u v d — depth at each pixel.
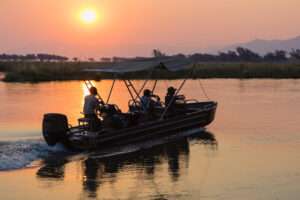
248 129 27.22
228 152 21.62
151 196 15.73
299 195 15.74
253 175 17.97
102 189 16.50
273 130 26.84
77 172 18.47
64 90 52.00
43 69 67.69
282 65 88.94
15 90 51.94
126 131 21.98
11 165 19.11
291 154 21.09
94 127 21.80
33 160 19.98
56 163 19.61
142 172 18.48
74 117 31.78
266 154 21.12
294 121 30.02
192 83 62.59
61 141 20.72
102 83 61.53
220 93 48.78
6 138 23.47
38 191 16.30
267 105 38.53
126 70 23.88
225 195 15.79
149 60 25.56
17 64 82.31
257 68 80.81
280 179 17.44
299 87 56.28
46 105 38.47
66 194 16.02
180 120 24.61
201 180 17.39
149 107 24.39
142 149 22.47
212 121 28.20
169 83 61.75
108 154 21.36
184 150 22.12
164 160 20.31
